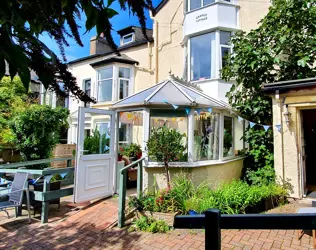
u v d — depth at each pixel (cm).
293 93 615
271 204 582
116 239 439
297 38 718
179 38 1190
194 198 544
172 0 1233
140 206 529
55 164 966
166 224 480
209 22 1007
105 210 570
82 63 1530
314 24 692
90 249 404
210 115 716
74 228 491
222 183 684
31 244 426
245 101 812
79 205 635
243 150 891
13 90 1008
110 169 673
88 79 1495
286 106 632
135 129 891
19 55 78
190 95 683
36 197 540
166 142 594
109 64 1286
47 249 407
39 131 868
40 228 495
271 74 778
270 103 761
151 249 400
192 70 1054
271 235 440
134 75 1314
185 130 654
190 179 630
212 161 696
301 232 425
